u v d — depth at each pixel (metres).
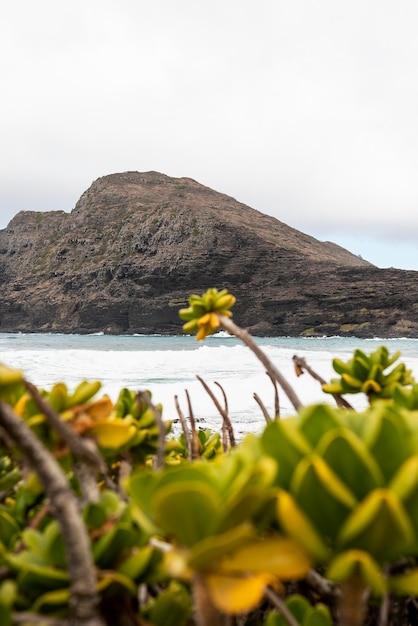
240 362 34.88
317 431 0.68
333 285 143.50
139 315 156.38
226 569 0.57
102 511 0.80
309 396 13.70
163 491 0.54
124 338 131.00
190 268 157.12
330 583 0.91
